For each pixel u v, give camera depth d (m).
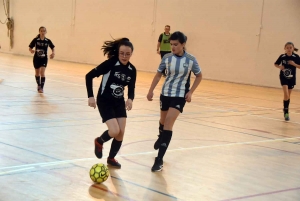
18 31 30.94
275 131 9.29
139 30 24.25
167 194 4.78
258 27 19.92
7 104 10.34
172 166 5.99
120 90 5.62
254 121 10.47
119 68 5.53
